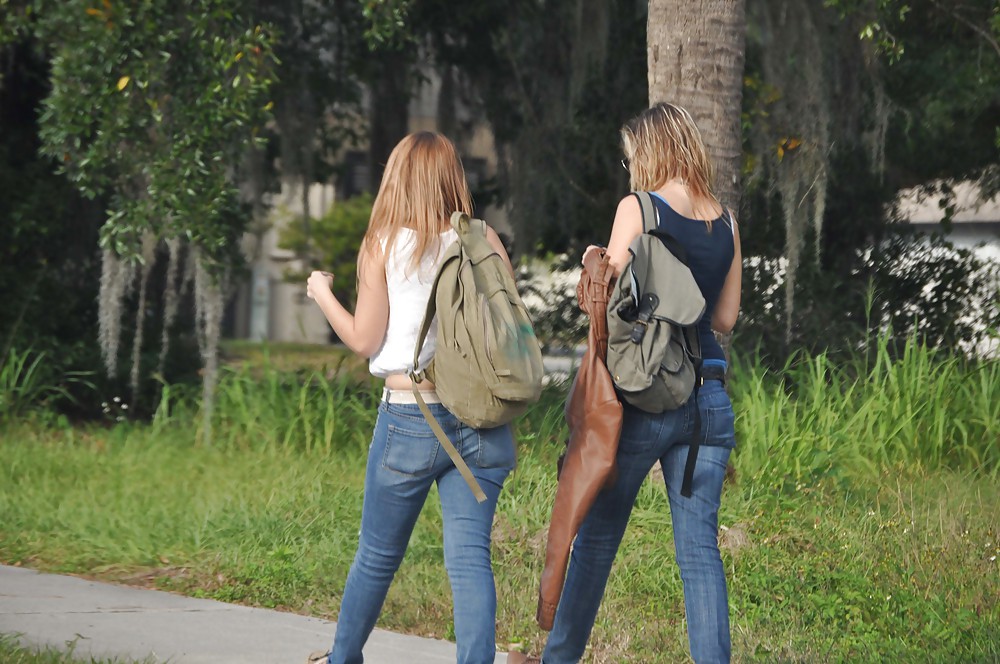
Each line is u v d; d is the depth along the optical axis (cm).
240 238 2881
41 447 2358
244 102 2294
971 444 2225
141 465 2202
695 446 930
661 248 927
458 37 3150
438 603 1373
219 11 2248
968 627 1267
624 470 939
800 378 2369
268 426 2408
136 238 2377
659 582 1448
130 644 1169
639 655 1200
